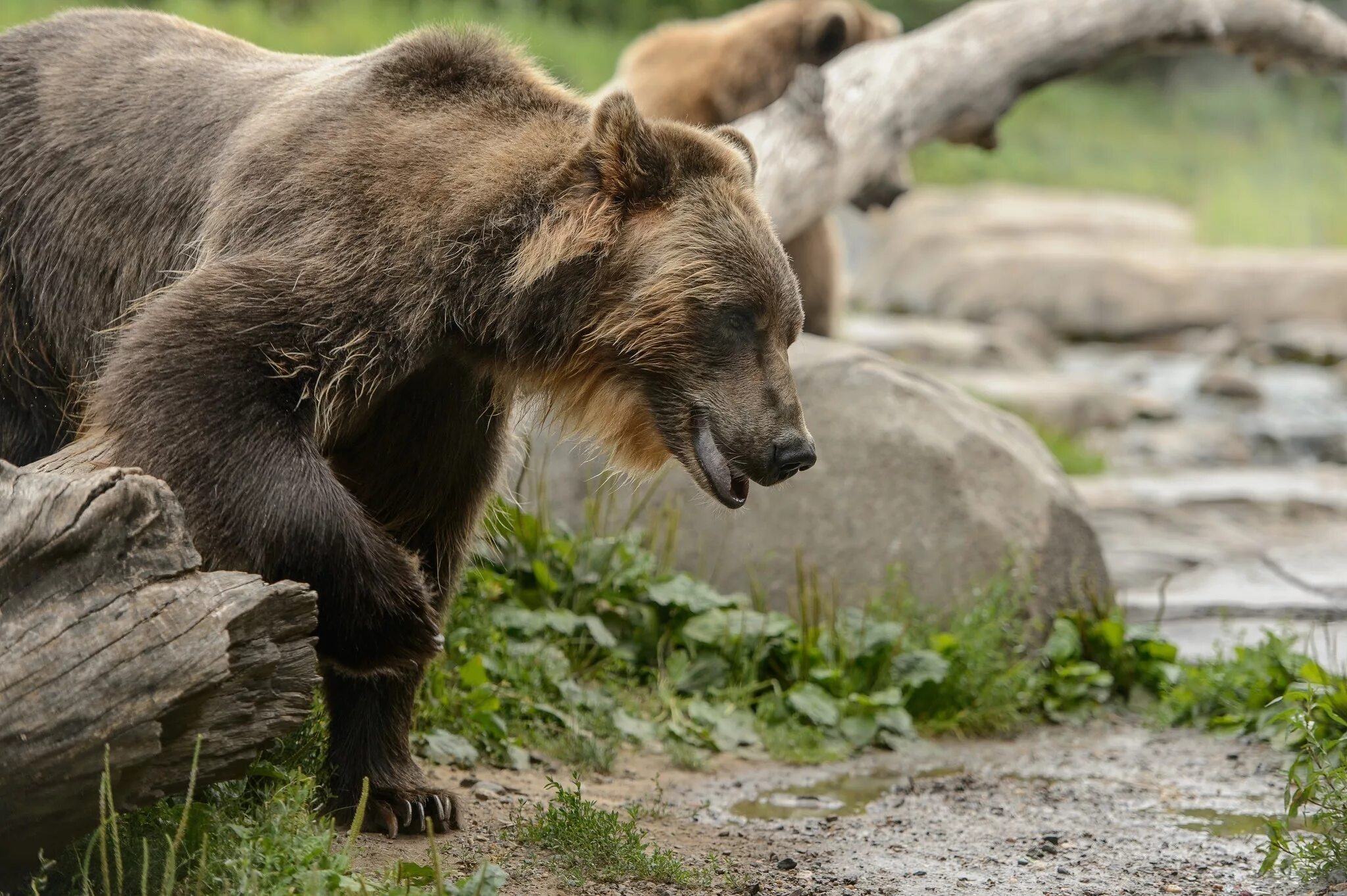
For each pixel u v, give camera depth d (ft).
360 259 25.66
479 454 29.81
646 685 40.14
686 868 27.27
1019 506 44.06
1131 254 139.33
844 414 44.19
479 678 34.88
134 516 20.26
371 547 24.35
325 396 25.44
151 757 19.98
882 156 54.13
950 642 40.45
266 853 22.52
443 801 28.53
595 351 27.35
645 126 26.66
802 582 40.96
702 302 26.50
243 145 27.22
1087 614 44.16
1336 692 35.24
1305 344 122.11
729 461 26.89
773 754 36.81
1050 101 241.96
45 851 20.54
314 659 22.17
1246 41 59.31
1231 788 34.42
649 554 41.45
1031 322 136.67
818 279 66.28
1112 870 28.25
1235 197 199.41
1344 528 69.51
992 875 27.91
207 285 24.94
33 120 30.17
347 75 27.91
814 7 63.67
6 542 19.33
